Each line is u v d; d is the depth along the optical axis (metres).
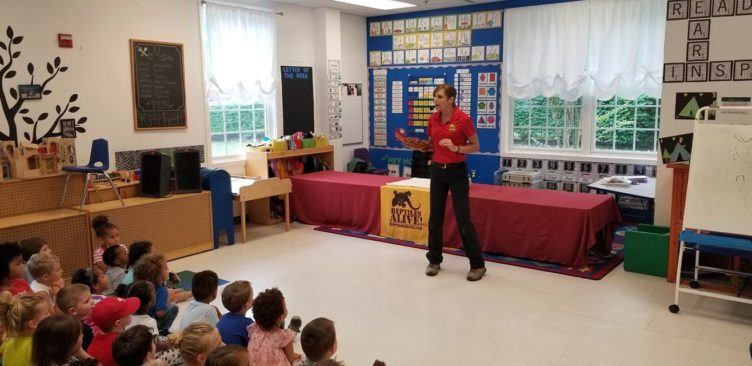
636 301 4.14
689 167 4.11
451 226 5.59
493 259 5.21
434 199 4.79
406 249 5.65
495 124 7.50
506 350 3.39
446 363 3.25
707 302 4.08
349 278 4.78
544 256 5.02
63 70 5.18
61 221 4.59
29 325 2.37
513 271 4.88
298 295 4.38
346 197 6.42
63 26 5.15
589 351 3.36
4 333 2.52
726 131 3.76
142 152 5.84
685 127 4.68
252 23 6.80
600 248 5.26
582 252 4.80
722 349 3.35
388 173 8.59
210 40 6.36
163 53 5.93
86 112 5.38
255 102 7.09
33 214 4.70
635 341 3.48
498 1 7.19
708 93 4.53
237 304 2.74
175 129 6.14
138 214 5.10
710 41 4.46
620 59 6.40
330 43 7.71
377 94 8.59
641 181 6.09
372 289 4.50
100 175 5.34
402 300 4.25
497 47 7.32
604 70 6.51
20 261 3.23
